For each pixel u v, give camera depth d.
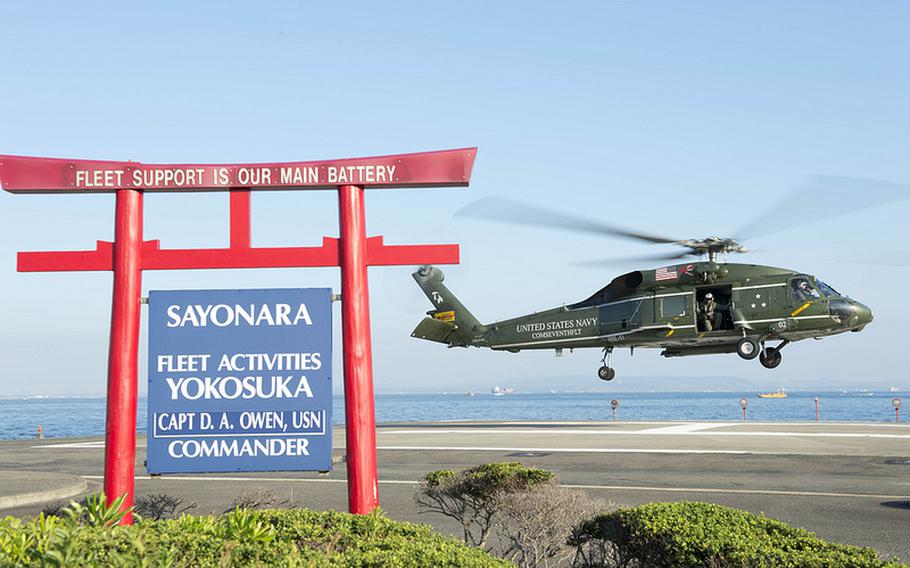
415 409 176.25
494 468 8.42
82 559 3.70
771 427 34.59
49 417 134.50
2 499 15.12
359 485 6.84
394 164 7.15
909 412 126.75
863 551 4.98
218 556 4.27
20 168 7.07
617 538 5.87
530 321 32.19
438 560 4.38
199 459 6.86
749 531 5.43
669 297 28.19
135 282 7.07
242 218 7.18
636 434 30.42
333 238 7.18
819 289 26.58
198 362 6.94
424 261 7.16
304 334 6.99
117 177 7.10
